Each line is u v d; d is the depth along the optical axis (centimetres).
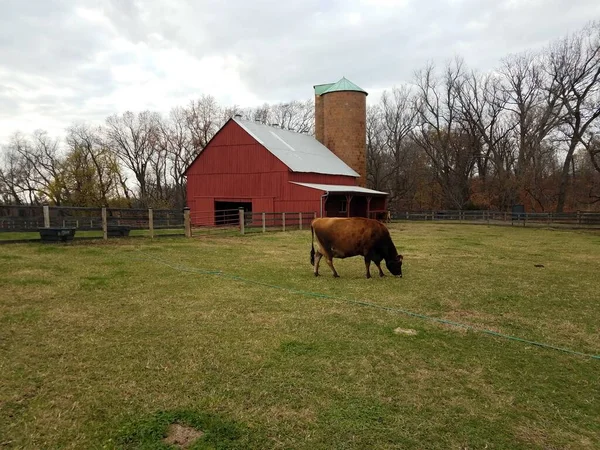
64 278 812
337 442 319
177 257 1140
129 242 1400
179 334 533
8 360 439
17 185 4956
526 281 925
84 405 360
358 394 392
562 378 441
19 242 1238
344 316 631
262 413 355
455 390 407
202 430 329
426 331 575
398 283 878
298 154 3128
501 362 478
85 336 516
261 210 2819
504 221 3422
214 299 708
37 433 319
